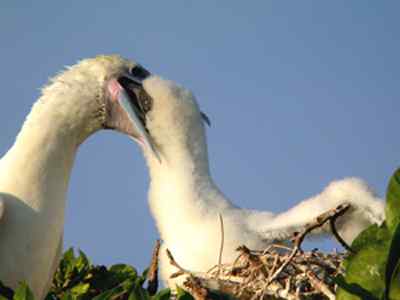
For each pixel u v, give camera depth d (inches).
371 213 523.2
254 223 526.6
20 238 478.6
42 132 501.0
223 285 443.5
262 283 433.7
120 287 404.5
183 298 384.5
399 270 344.2
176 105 550.3
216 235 518.9
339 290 358.3
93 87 522.3
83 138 521.0
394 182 354.3
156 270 442.0
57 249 494.6
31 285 481.4
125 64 542.3
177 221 532.4
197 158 549.0
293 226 520.1
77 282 479.5
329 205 522.3
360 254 356.8
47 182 492.4
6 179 488.4
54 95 513.3
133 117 522.3
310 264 430.9
